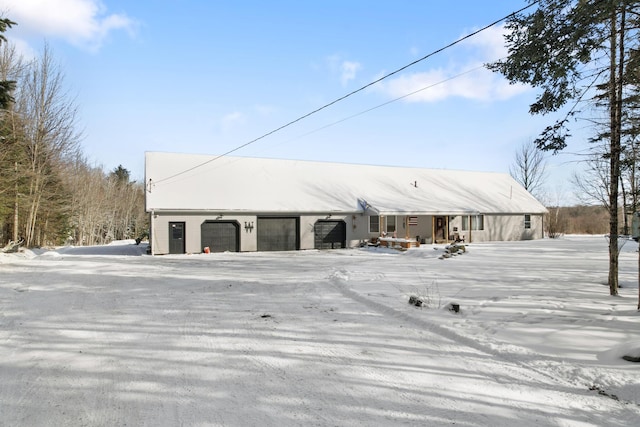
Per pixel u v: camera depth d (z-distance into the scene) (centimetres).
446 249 1953
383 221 2742
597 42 557
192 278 1188
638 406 362
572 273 1226
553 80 602
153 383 413
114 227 5731
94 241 5144
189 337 578
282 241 2452
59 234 3547
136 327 632
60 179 2983
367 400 376
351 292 926
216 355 500
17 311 741
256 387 404
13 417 341
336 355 503
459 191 3180
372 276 1178
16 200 2131
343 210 2544
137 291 962
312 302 832
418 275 1202
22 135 2327
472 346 543
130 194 6388
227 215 2309
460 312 711
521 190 3503
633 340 517
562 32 537
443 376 436
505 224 3109
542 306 748
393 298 843
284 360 483
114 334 593
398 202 2742
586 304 764
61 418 339
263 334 595
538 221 3288
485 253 1980
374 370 453
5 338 569
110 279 1165
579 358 479
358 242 2622
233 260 1808
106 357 491
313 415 346
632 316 663
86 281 1123
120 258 1936
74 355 499
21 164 2236
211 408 358
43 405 363
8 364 467
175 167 2523
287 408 359
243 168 2728
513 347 520
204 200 2303
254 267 1503
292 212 2419
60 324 650
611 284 868
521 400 377
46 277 1201
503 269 1341
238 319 686
